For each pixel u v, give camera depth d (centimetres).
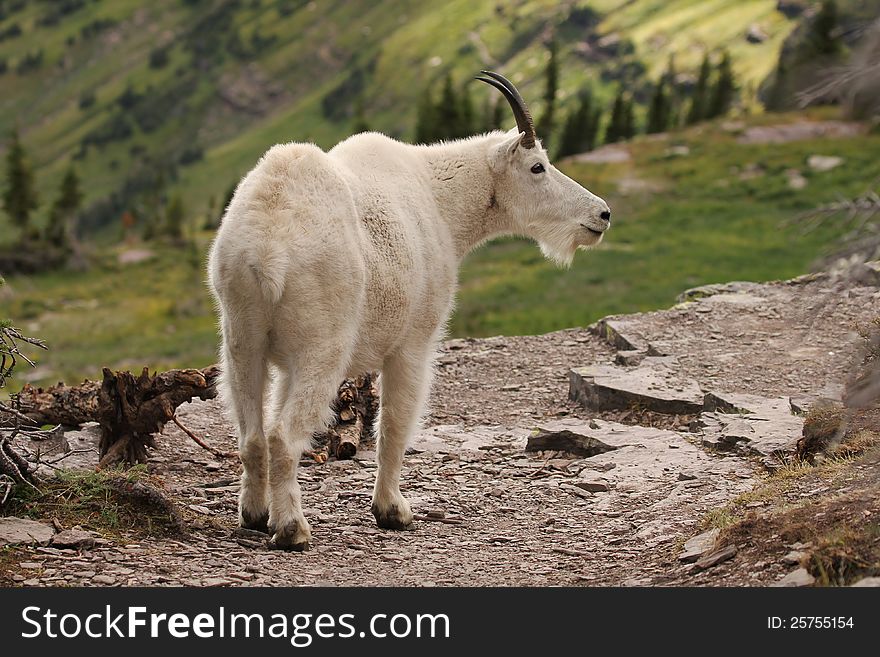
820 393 1101
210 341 3869
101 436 945
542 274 3588
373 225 694
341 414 1026
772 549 588
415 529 775
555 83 7606
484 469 968
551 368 1351
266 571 633
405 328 732
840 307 1380
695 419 1062
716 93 7869
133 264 6066
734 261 3350
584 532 769
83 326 4550
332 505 838
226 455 999
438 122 6850
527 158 799
